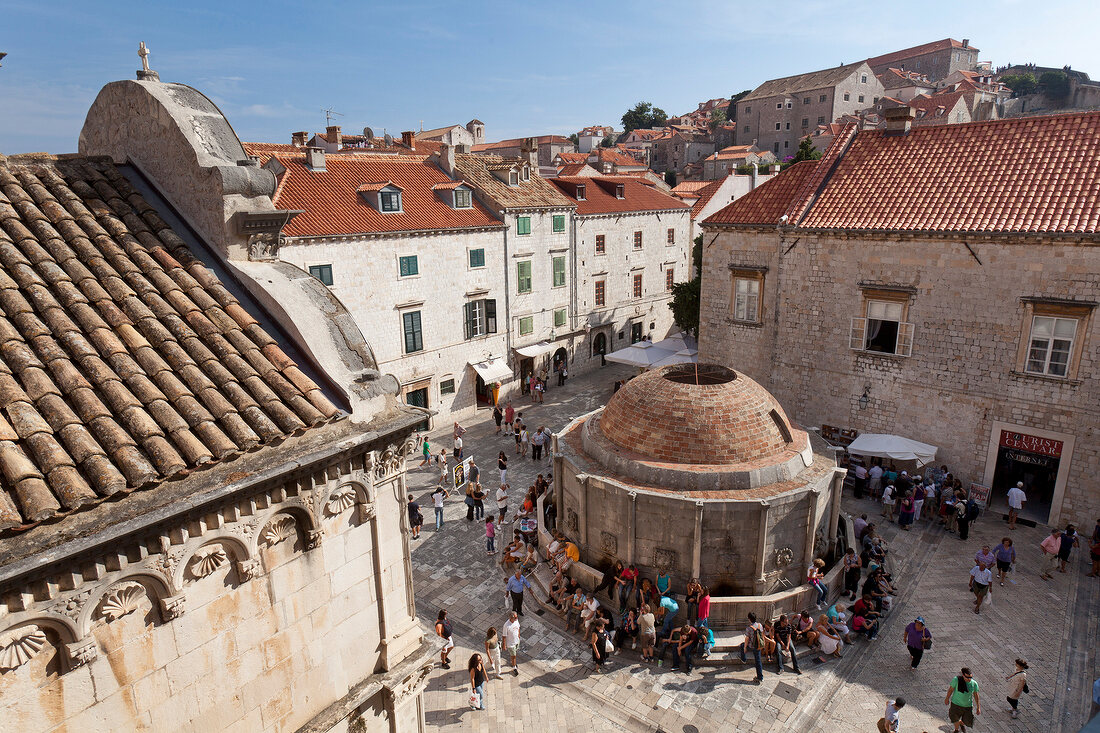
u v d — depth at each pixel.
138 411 7.00
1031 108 111.62
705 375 23.55
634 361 38.50
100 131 11.20
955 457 26.61
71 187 9.69
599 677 17.53
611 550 20.12
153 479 6.46
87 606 6.27
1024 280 23.81
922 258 26.08
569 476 21.39
